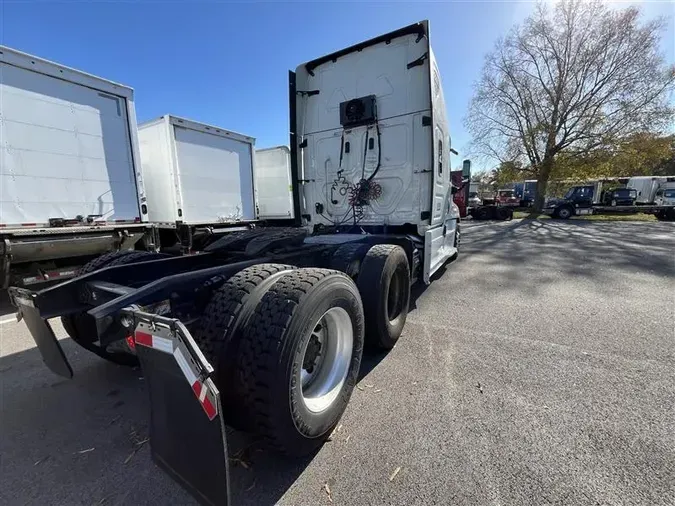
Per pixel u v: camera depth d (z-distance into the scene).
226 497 1.29
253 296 1.82
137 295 1.68
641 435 1.95
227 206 8.62
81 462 1.86
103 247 5.63
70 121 5.19
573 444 1.88
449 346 3.21
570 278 5.89
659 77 20.62
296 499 1.59
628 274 6.12
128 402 2.43
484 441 1.92
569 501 1.53
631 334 3.41
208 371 1.27
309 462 1.81
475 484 1.63
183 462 1.42
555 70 22.69
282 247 3.15
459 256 8.25
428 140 3.98
